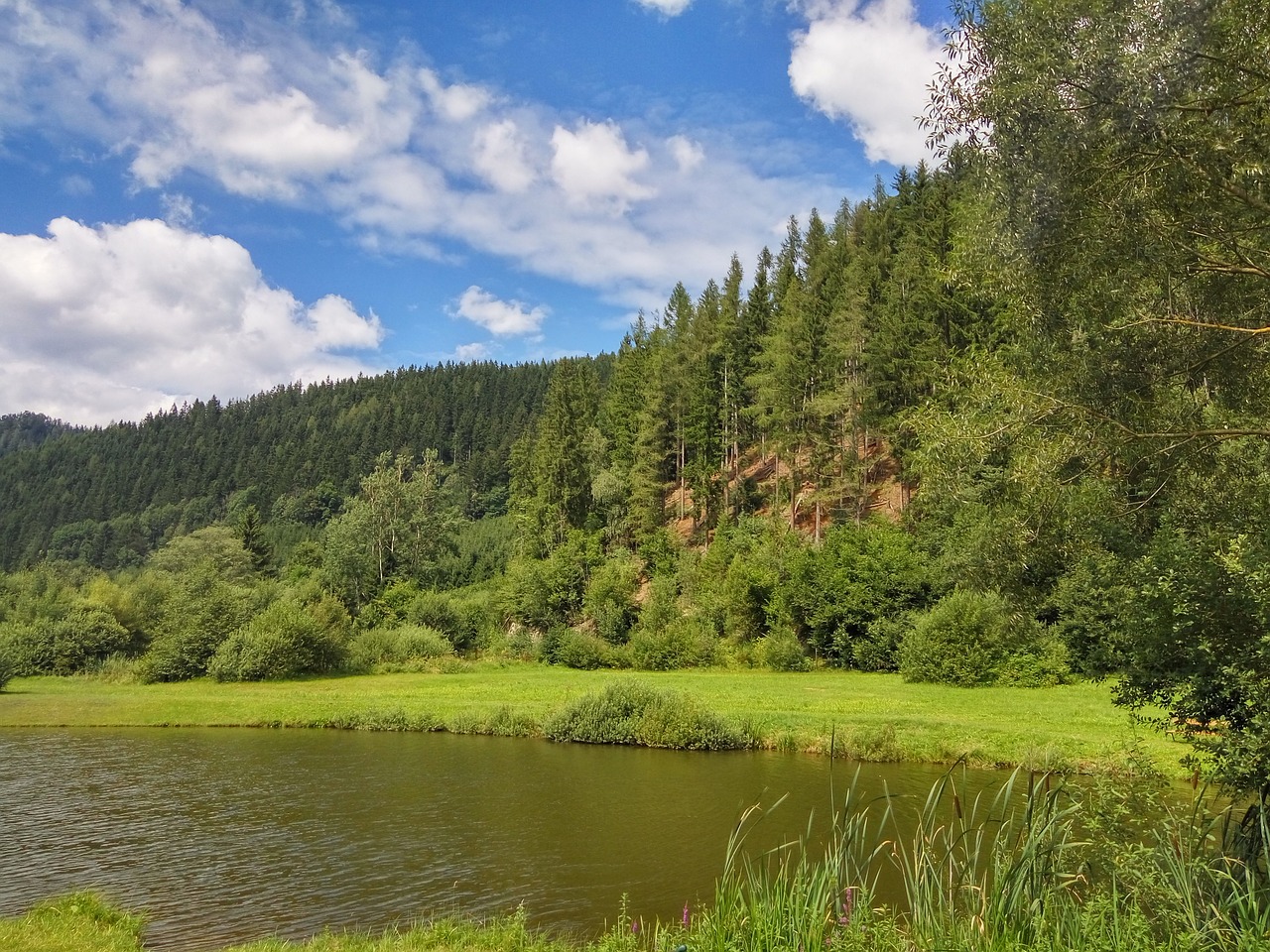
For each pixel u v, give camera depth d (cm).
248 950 1105
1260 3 731
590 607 6253
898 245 7688
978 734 2523
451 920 1262
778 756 2658
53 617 6384
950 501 1053
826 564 5141
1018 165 825
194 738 3262
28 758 2852
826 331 6669
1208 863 761
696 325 8738
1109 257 873
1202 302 948
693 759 2648
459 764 2633
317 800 2158
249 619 5356
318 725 3528
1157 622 930
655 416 7725
